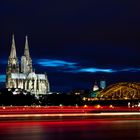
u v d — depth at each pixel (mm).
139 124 105062
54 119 123000
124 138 73438
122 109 183750
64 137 75750
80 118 127438
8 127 96000
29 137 75938
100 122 112875
